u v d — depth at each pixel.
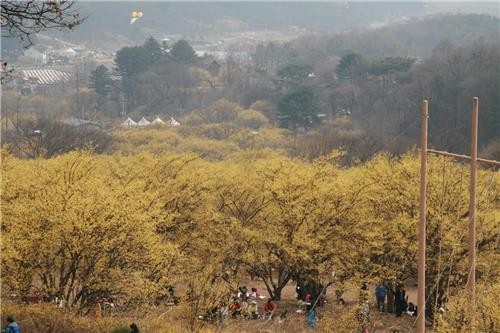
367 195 78.69
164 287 65.69
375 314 74.75
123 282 59.66
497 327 46.66
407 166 79.62
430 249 73.00
